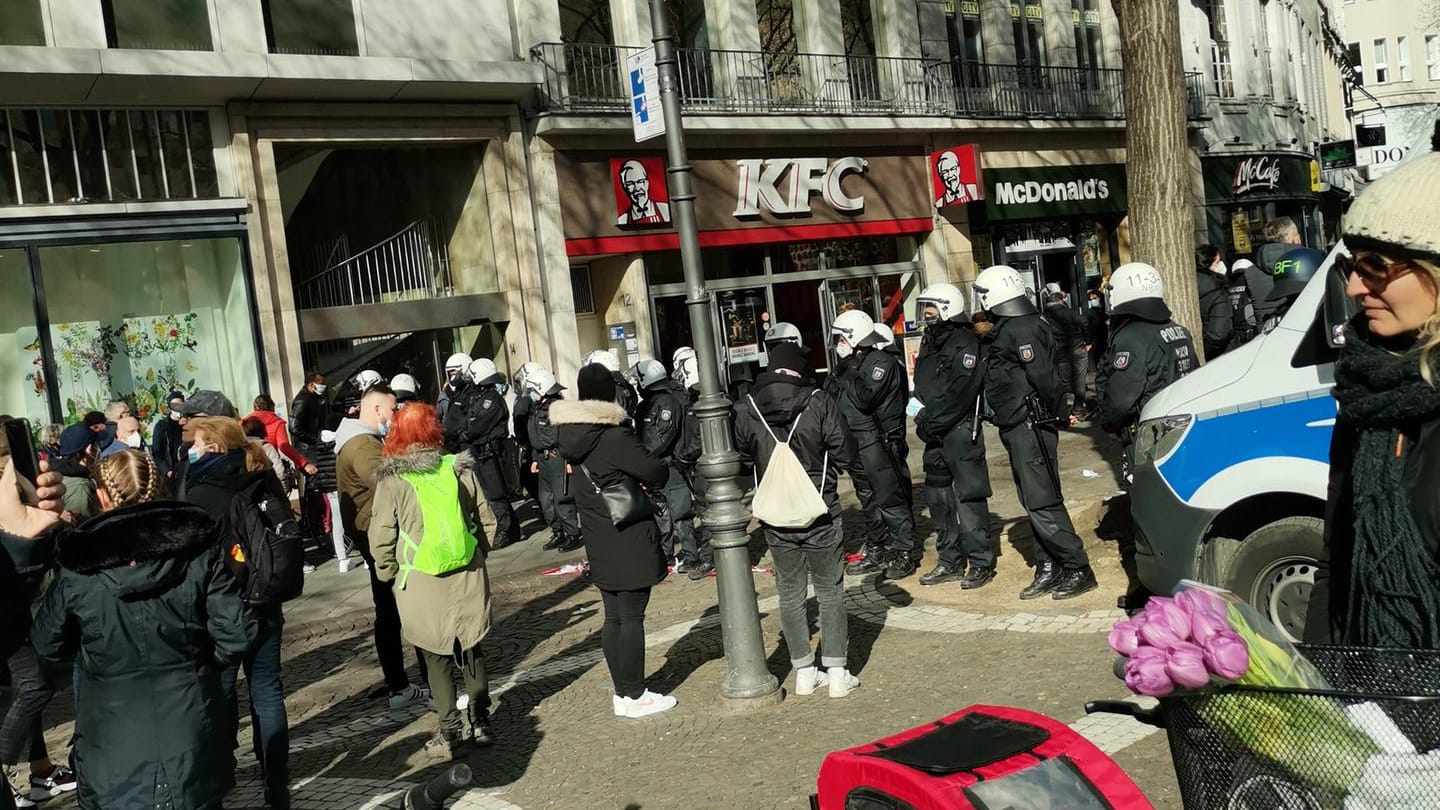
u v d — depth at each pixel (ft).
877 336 28.27
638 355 57.11
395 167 53.52
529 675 23.62
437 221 54.90
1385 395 7.10
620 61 58.03
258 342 47.42
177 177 46.14
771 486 19.06
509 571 35.24
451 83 49.93
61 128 43.91
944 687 18.89
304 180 50.75
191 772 12.46
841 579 19.53
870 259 67.26
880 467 27.68
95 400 44.45
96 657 12.36
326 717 22.77
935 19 70.69
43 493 13.08
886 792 8.86
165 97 45.21
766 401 19.65
